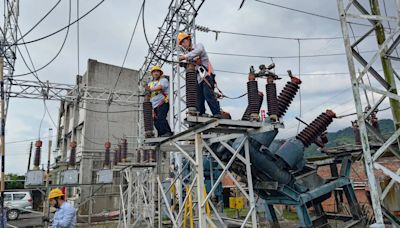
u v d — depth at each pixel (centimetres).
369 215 1465
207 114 678
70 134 3609
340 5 550
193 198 1170
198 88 696
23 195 2445
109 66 3192
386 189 500
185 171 1344
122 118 3166
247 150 710
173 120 1528
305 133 939
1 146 947
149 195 1591
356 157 1212
